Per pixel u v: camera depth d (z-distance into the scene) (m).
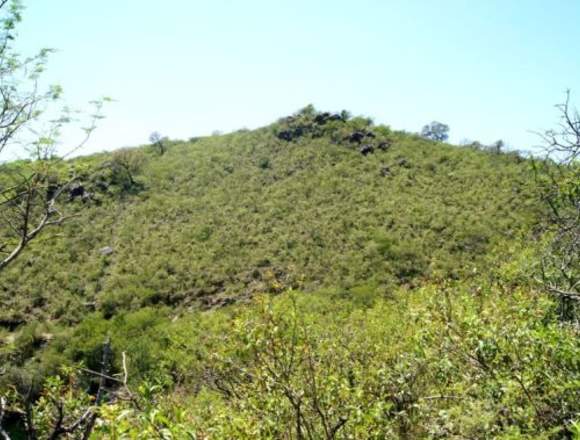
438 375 4.82
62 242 39.41
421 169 51.03
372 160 53.41
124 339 25.11
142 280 35.81
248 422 3.87
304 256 37.41
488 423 3.72
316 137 58.81
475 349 4.25
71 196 45.56
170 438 2.57
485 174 47.38
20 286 34.75
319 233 40.34
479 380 4.41
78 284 35.47
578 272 6.01
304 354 4.04
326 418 3.90
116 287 35.09
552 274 6.23
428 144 57.66
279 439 4.00
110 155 52.88
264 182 50.88
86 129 6.16
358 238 38.97
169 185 50.94
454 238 36.59
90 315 31.97
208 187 50.69
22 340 27.14
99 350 24.25
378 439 3.96
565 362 4.01
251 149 58.25
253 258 37.88
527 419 3.86
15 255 4.99
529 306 5.11
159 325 28.20
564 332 4.25
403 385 4.74
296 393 3.80
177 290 35.09
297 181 50.25
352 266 34.88
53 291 34.56
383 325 8.26
